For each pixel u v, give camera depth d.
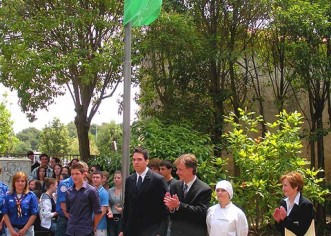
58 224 9.12
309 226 5.69
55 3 13.98
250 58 14.44
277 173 8.64
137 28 12.65
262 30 13.12
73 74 14.31
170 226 6.20
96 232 9.30
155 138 11.06
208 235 6.24
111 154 11.70
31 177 12.12
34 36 13.45
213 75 13.10
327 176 16.38
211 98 13.18
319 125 14.15
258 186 8.55
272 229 9.75
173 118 12.86
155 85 13.29
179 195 6.27
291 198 5.83
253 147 8.95
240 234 5.92
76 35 13.98
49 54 12.73
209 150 11.03
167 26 12.26
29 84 13.94
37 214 8.88
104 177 9.90
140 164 6.55
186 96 13.23
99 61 12.57
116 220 9.65
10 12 13.62
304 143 15.57
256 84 14.97
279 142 8.78
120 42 13.22
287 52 13.17
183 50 12.56
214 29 13.08
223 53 12.33
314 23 12.21
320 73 12.62
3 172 12.92
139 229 6.52
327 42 13.21
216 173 9.69
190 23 12.41
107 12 14.30
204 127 12.91
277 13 12.12
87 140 15.63
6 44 13.04
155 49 12.32
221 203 6.00
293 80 13.94
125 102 7.97
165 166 7.44
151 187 6.49
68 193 7.82
